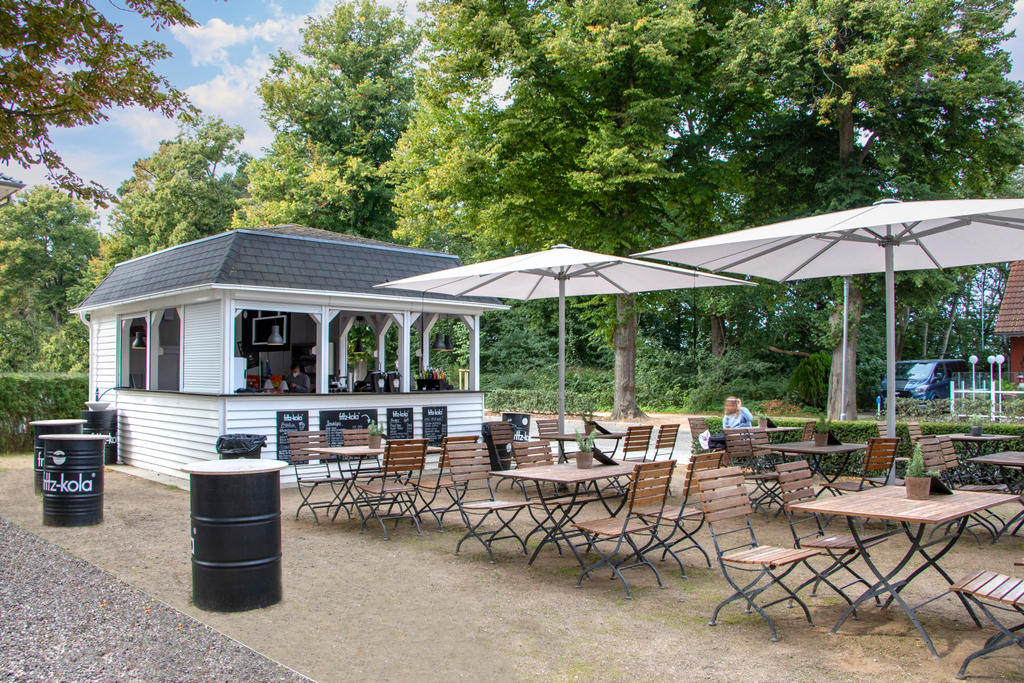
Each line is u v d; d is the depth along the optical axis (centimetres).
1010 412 1745
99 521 907
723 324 3503
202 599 573
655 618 551
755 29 2109
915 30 1927
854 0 1991
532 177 2259
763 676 439
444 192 2567
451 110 2341
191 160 3866
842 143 2214
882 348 3141
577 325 3609
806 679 434
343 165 3566
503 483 1205
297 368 1423
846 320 2197
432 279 1010
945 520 480
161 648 482
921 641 496
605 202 2231
